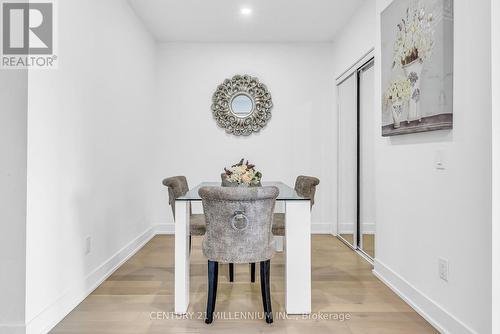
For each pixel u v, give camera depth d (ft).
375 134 9.45
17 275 5.82
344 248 12.59
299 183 10.44
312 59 15.15
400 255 8.05
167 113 15.05
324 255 11.63
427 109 6.58
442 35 6.07
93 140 8.54
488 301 5.19
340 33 13.83
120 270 9.99
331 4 11.48
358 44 11.78
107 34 9.49
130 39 11.54
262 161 15.17
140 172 12.69
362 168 12.10
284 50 15.14
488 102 5.15
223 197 6.27
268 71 15.14
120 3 10.55
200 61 15.06
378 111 9.22
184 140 15.08
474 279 5.49
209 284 6.75
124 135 10.94
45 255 6.43
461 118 5.77
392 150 8.41
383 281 8.95
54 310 6.69
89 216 8.32
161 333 6.36
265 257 6.67
